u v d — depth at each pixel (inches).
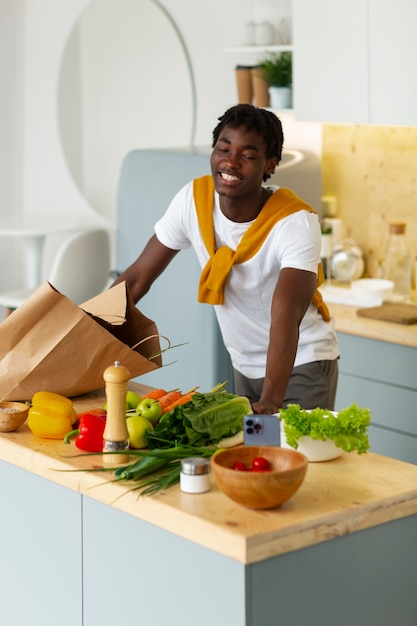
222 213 115.7
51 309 102.7
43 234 235.3
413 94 160.1
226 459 80.7
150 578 84.0
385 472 88.8
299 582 79.2
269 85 196.7
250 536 74.8
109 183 255.1
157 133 241.8
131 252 178.5
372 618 84.9
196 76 230.8
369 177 190.4
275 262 114.3
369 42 164.7
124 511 85.4
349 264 186.9
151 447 92.2
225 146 108.6
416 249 185.0
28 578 98.8
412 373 160.1
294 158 175.2
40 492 95.6
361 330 164.9
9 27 266.7
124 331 113.7
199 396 95.5
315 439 89.4
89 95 254.8
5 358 105.0
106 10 246.8
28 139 269.7
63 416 98.3
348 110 170.6
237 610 76.5
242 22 216.5
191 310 167.2
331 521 79.5
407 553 86.6
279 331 106.2
